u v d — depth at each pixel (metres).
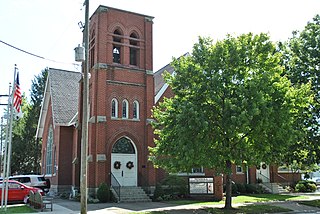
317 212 21.94
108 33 29.42
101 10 29.30
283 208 22.77
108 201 26.00
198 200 27.69
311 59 27.77
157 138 29.62
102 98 28.00
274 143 20.16
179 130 19.30
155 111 23.06
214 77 20.00
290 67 28.45
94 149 27.47
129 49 30.38
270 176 39.38
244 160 20.59
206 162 19.06
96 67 28.44
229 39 21.31
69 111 37.81
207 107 20.38
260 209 21.94
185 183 29.58
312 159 26.89
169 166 21.33
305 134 23.55
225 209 21.50
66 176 35.09
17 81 22.55
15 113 22.53
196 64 21.31
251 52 21.08
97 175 26.72
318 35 28.08
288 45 29.38
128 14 30.55
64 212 20.17
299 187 38.41
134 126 29.19
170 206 23.52
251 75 21.19
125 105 29.38
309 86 22.52
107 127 28.05
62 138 35.75
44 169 41.31
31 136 55.28
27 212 20.23
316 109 26.69
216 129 19.97
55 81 41.19
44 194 31.11
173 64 22.28
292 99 20.17
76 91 41.31
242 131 18.89
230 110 19.09
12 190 26.02
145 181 28.67
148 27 31.33
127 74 29.59
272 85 20.06
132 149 29.20
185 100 20.67
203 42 22.03
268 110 18.83
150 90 30.20
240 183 35.22
